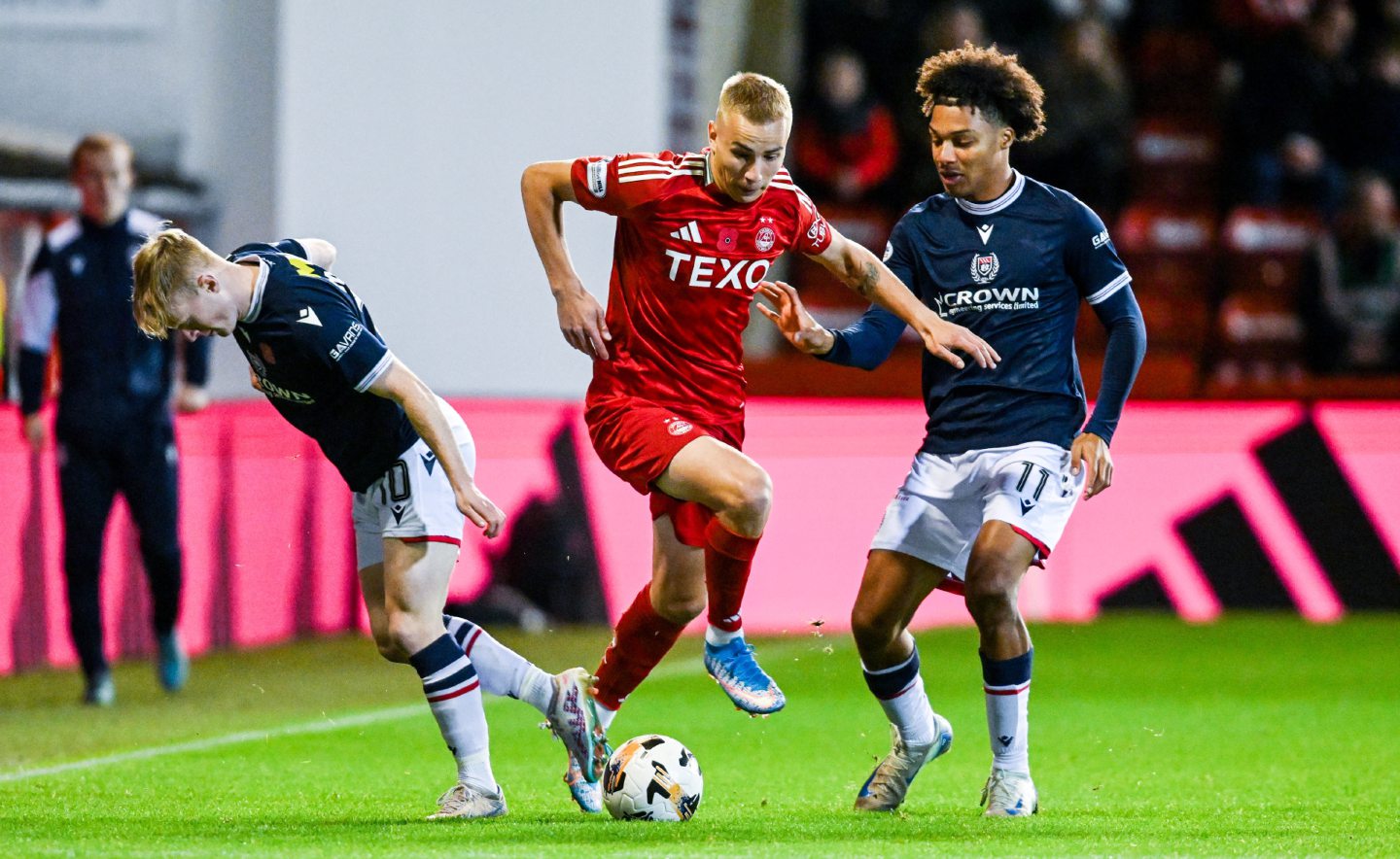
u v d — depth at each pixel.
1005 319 18.23
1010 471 17.78
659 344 18.70
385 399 17.25
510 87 47.91
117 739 25.70
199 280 16.38
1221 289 56.09
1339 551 44.72
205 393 31.95
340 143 47.22
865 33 55.03
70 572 29.84
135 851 15.11
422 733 26.44
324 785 20.88
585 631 40.62
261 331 16.78
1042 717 28.30
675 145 53.84
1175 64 58.69
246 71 47.09
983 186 18.44
